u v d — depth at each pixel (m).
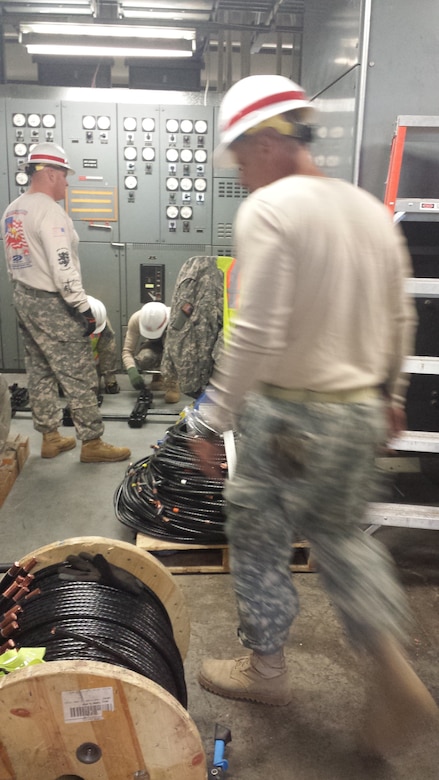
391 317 1.38
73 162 5.93
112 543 1.50
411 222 2.63
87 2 5.40
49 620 1.28
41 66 6.91
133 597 1.41
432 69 2.39
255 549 1.45
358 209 1.26
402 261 1.35
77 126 5.86
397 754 1.58
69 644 1.21
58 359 3.55
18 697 0.99
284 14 6.08
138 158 5.95
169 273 6.22
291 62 7.39
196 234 6.14
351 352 1.27
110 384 5.47
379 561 1.34
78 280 3.42
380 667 1.29
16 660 1.12
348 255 1.21
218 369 1.28
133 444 4.11
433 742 1.62
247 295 1.17
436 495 3.28
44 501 3.17
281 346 1.18
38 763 1.05
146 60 6.72
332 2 2.73
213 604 2.27
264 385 1.33
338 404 1.24
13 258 3.44
